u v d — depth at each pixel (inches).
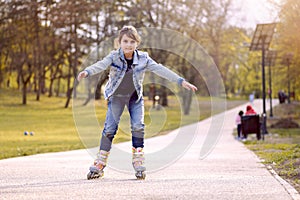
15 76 2598.4
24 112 1601.9
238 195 194.5
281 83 1649.9
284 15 812.0
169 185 221.0
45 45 1862.7
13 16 1699.1
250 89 2861.7
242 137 717.3
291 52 921.5
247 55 2253.9
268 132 880.9
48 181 238.2
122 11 1617.9
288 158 351.3
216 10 1675.7
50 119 1393.9
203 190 206.8
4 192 201.0
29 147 586.6
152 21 1537.9
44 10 1737.2
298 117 1285.7
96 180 239.9
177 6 1545.3
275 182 233.3
